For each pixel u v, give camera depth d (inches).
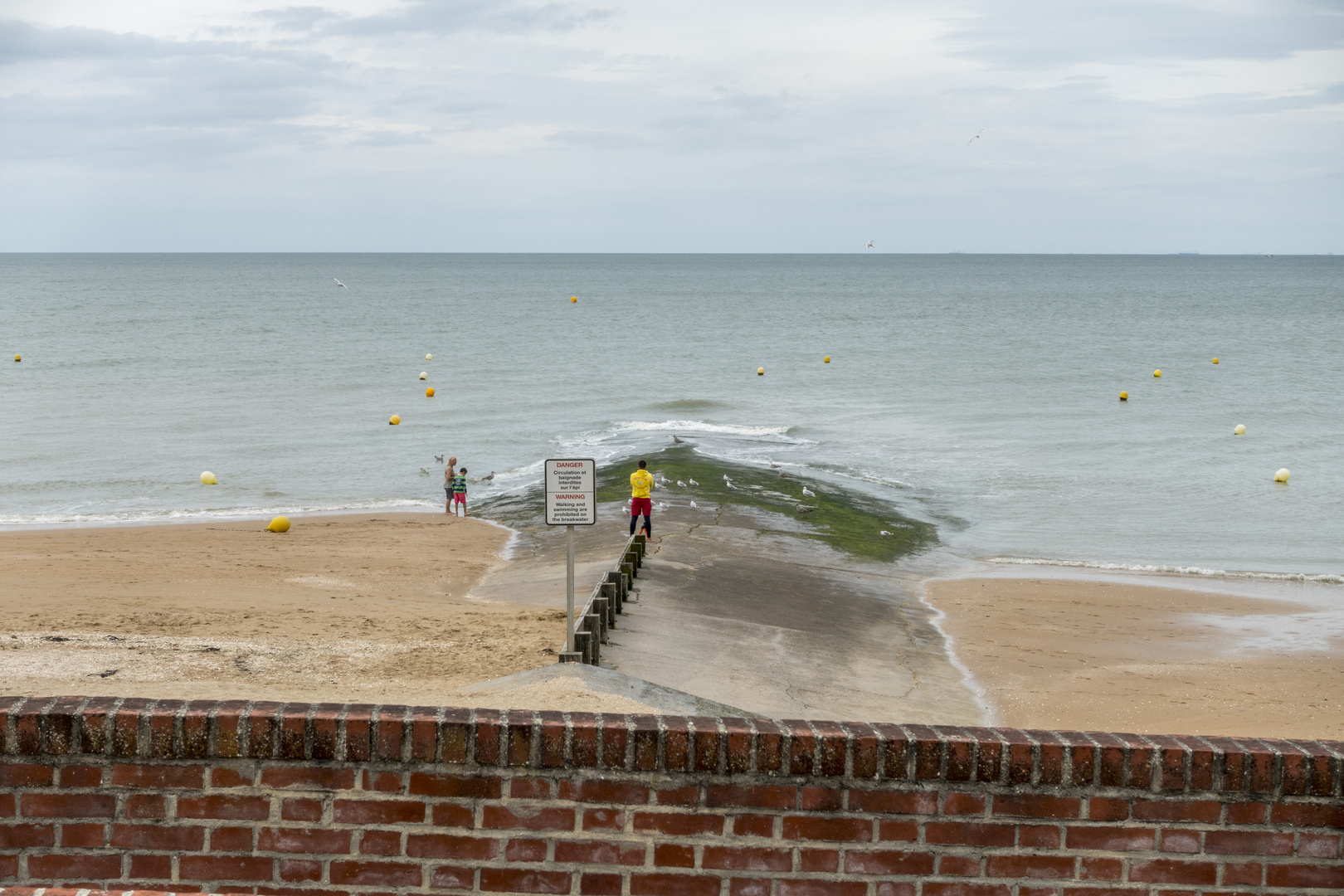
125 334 3324.3
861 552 989.8
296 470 1430.9
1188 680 631.8
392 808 144.3
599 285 7465.6
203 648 494.6
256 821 143.6
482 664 492.7
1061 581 916.0
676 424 1829.5
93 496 1263.5
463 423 1822.1
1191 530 1131.9
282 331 3533.5
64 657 451.8
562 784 144.6
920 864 145.3
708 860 145.0
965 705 577.0
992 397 2161.7
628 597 709.9
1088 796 145.5
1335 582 933.2
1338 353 2974.9
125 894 116.8
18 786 141.6
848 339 3435.0
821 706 539.8
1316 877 145.2
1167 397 2145.7
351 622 601.3
